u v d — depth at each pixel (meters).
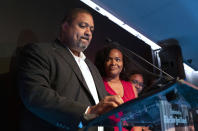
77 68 1.29
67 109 0.83
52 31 2.13
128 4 3.64
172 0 3.81
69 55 1.34
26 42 1.83
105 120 0.74
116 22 3.47
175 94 0.82
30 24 1.93
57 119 0.84
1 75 1.50
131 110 0.73
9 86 1.52
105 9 3.24
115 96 0.79
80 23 1.52
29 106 0.90
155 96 0.70
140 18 4.06
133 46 3.56
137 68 2.64
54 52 1.29
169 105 0.95
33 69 1.08
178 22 4.42
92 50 2.62
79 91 1.20
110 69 2.16
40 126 1.11
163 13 4.12
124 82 2.29
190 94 0.89
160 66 4.04
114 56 2.20
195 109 1.22
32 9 1.99
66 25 1.56
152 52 3.99
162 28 4.46
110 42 1.95
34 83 0.99
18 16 1.84
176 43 4.93
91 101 1.22
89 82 1.41
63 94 1.14
